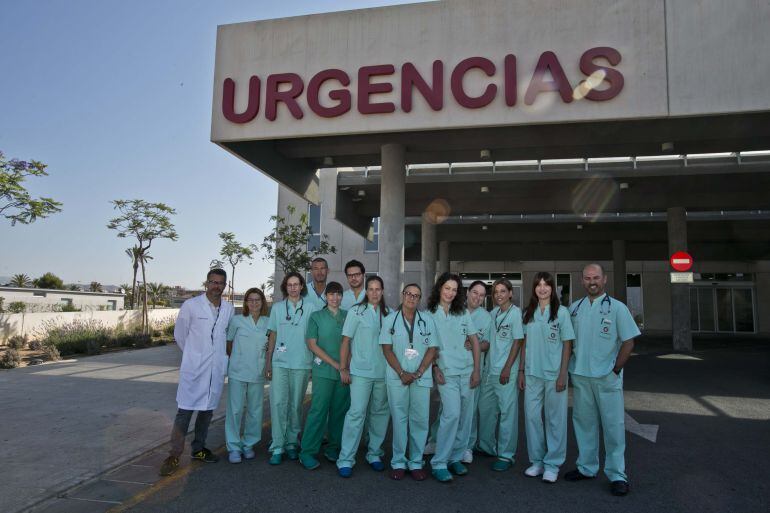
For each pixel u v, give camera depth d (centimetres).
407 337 468
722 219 1886
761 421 679
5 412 686
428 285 1848
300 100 900
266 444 569
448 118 843
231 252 2128
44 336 1627
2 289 3002
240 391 510
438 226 2123
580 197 1642
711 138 975
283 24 920
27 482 429
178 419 470
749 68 764
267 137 904
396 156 1057
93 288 5772
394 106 859
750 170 1312
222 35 941
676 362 1344
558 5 824
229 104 919
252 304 520
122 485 432
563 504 401
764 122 921
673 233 1659
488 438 531
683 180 1429
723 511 388
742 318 2709
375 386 488
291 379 515
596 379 443
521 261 2748
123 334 1753
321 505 395
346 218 1659
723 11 780
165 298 5466
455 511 387
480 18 848
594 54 802
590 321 454
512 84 823
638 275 2828
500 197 1648
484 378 531
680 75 780
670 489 433
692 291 2784
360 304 493
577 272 2812
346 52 891
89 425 620
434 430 554
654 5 797
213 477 455
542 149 1103
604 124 946
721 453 536
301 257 1426
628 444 571
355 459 513
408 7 877
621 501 408
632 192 1584
